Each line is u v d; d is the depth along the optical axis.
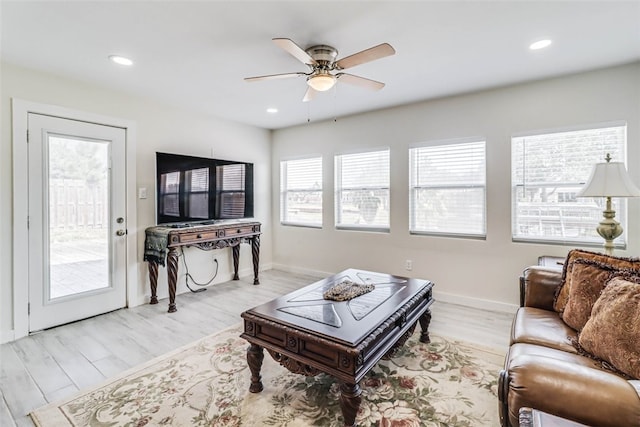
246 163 4.53
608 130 2.73
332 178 4.44
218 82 3.00
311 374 1.67
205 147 4.11
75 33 2.10
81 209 3.03
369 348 1.65
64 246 2.93
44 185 2.79
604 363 1.35
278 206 5.08
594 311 1.50
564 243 2.92
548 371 1.12
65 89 2.88
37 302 2.76
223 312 3.25
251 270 4.84
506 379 1.20
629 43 2.26
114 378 2.06
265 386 1.97
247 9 1.84
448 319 3.04
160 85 3.07
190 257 4.00
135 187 3.41
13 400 1.85
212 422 1.66
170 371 2.14
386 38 2.19
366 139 4.07
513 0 1.77
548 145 2.99
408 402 1.80
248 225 4.18
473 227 3.41
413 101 3.60
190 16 1.91
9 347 2.50
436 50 2.37
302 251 4.82
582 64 2.62
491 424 1.62
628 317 1.30
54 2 1.75
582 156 2.84
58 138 2.87
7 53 2.39
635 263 1.75
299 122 4.59
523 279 2.21
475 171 3.38
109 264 3.23
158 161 3.47
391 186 3.89
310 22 1.99
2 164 2.57
